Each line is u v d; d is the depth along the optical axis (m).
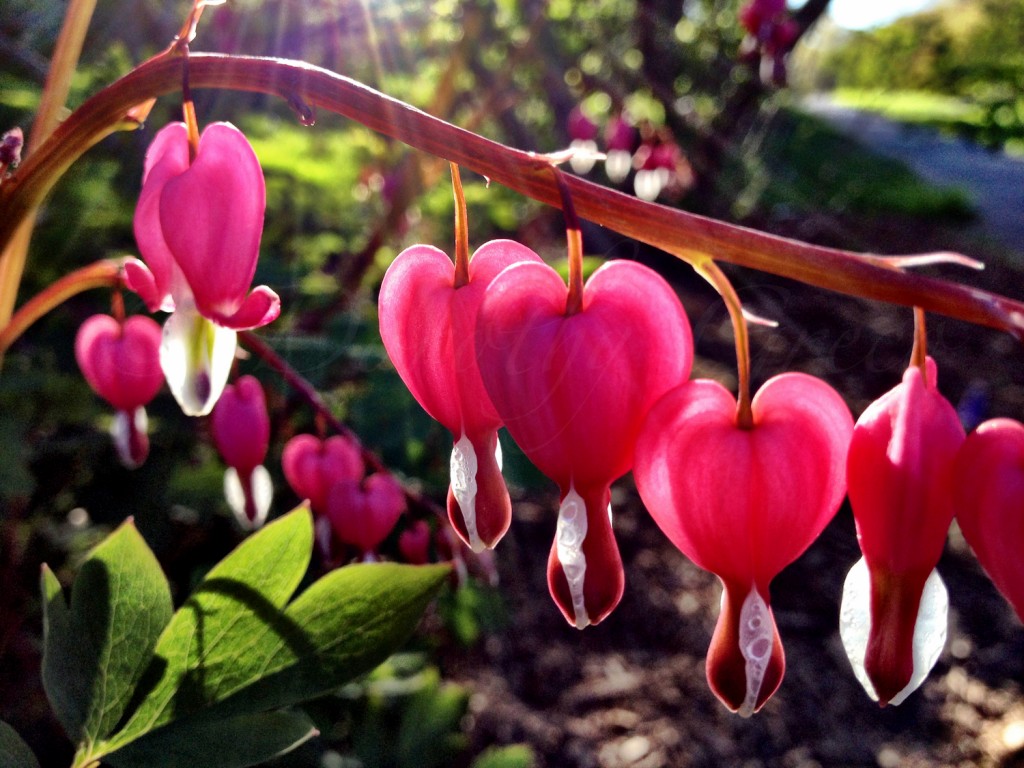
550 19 0.73
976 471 0.09
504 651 0.47
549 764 0.42
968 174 2.32
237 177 0.11
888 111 3.06
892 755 0.46
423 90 0.64
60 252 0.30
